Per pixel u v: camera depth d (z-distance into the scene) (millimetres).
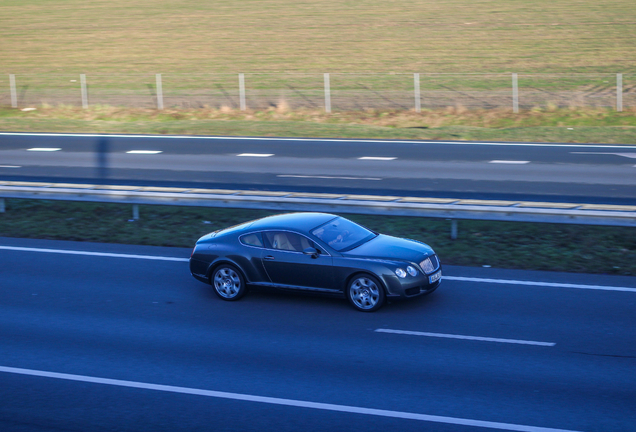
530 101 30391
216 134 26516
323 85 34719
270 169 19562
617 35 39406
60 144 24734
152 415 6832
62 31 48469
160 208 16531
